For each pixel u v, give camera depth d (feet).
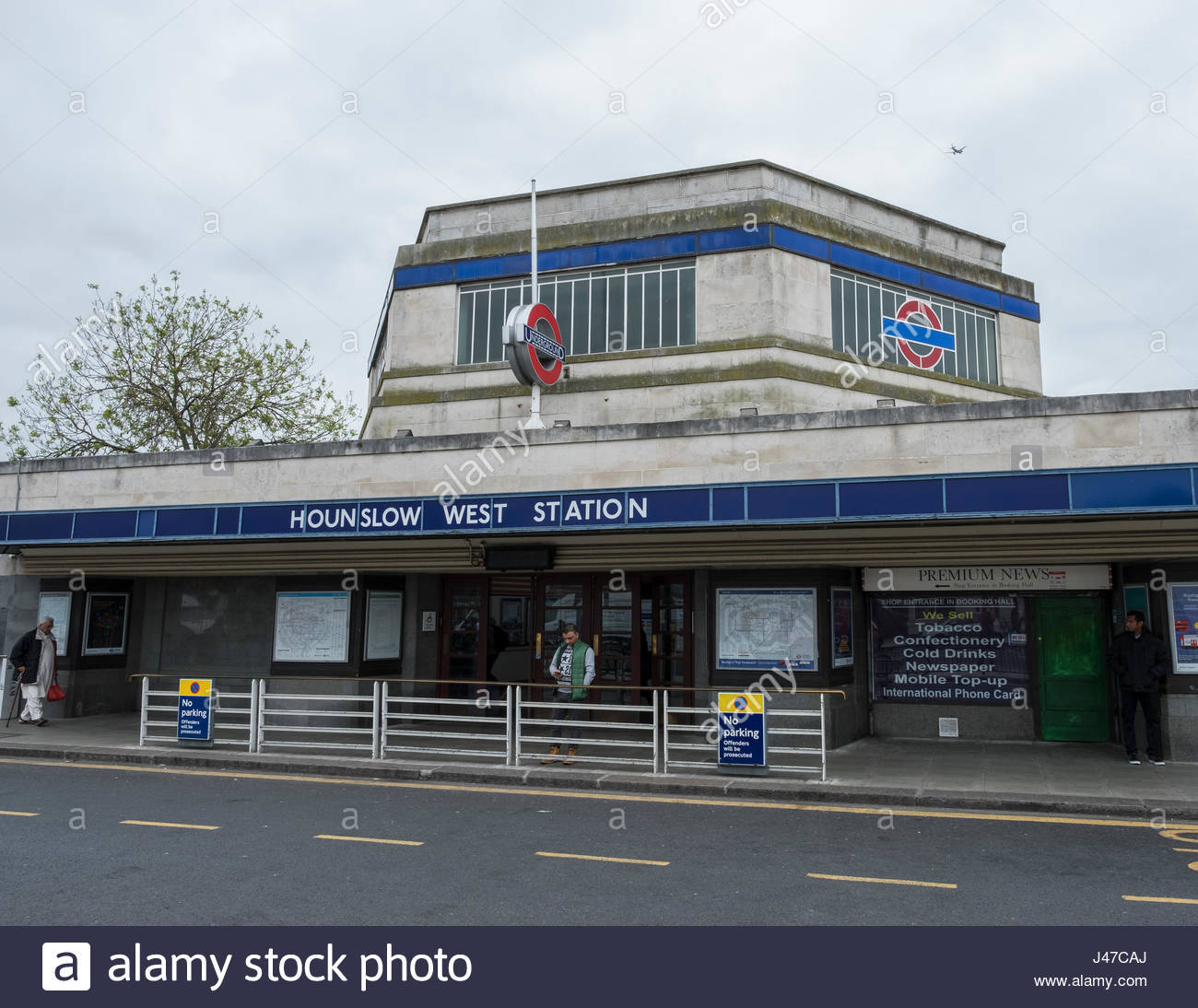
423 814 30.63
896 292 57.88
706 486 38.09
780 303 52.29
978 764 38.96
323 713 41.50
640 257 55.11
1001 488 34.04
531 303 52.85
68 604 55.11
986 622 46.55
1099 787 33.71
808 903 20.44
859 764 39.17
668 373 52.85
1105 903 20.49
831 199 57.82
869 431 37.78
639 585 49.60
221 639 55.98
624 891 21.33
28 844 25.82
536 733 49.78
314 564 49.93
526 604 52.49
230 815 30.19
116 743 45.01
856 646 46.96
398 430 57.31
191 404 91.91
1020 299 63.72
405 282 59.52
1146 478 32.42
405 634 53.01
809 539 42.42
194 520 46.06
